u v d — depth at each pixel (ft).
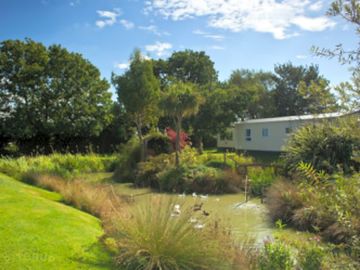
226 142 87.81
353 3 6.93
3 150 67.97
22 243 12.99
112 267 12.02
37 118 70.59
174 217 13.78
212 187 38.22
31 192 24.73
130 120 71.97
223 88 87.71
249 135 77.51
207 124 77.87
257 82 131.13
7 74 69.72
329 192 8.22
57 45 73.82
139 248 12.59
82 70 75.82
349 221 7.61
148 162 47.39
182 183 39.11
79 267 11.61
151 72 63.98
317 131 29.25
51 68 73.10
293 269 12.45
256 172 40.50
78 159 55.57
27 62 71.36
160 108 47.98
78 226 16.07
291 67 117.91
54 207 19.25
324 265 10.53
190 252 12.35
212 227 15.47
